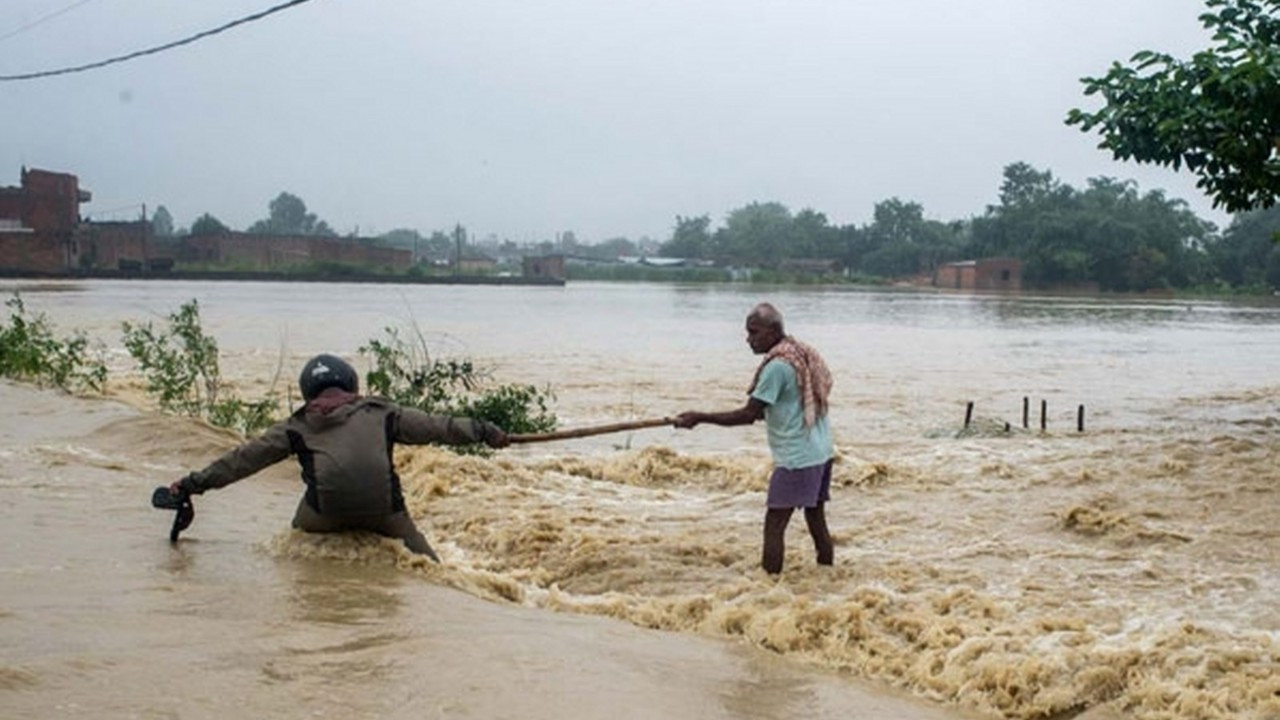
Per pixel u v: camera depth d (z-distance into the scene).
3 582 6.24
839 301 79.31
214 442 11.36
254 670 5.04
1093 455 12.95
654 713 4.95
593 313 54.41
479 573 7.34
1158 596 7.50
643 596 7.59
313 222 198.75
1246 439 14.32
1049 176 124.19
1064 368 28.38
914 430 16.56
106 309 44.47
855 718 5.25
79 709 4.43
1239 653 6.01
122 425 11.95
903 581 7.83
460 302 65.12
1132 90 15.80
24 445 10.96
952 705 5.76
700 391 21.61
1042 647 6.22
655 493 11.29
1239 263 119.12
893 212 142.38
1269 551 8.70
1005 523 9.77
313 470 7.31
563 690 5.09
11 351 17.61
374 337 34.31
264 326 38.53
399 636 5.70
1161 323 53.97
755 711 5.18
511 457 13.22
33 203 83.50
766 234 148.75
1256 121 14.66
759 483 11.68
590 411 18.62
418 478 11.03
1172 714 5.45
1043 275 110.75
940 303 76.94
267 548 7.45
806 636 6.52
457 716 4.67
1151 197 120.94
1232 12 15.74
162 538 7.63
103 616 5.71
